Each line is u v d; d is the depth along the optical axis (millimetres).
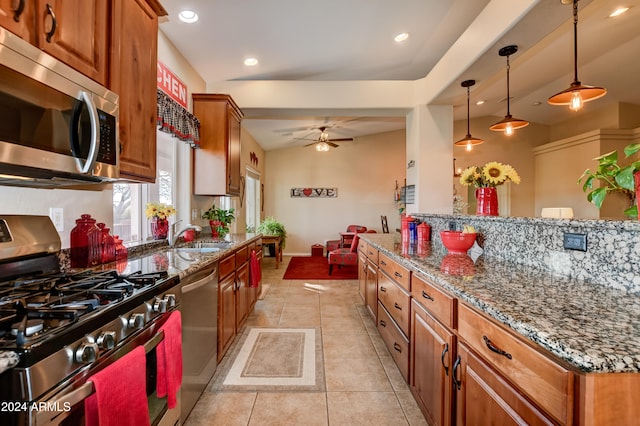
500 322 942
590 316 882
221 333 2219
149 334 1187
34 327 806
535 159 6855
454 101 3646
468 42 2680
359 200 8078
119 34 1472
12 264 1284
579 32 3258
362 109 3936
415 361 1749
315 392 1975
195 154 3340
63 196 1635
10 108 914
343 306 3695
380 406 1839
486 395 1045
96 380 873
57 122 1069
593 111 5828
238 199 5625
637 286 1091
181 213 3178
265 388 2014
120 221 2314
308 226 8086
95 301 988
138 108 1636
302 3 2424
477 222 2148
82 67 1237
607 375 657
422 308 1637
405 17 2715
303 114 4117
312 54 3279
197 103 3346
